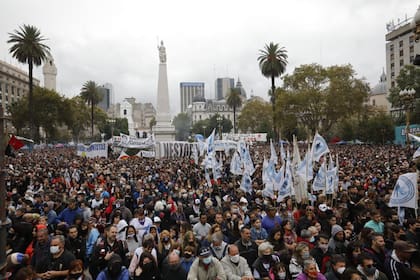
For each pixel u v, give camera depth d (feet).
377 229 22.81
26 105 180.55
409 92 59.52
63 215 28.32
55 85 411.34
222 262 17.76
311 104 172.96
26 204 30.66
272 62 167.73
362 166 64.44
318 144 35.96
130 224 25.17
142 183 46.39
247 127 317.83
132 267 19.31
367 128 202.90
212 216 28.48
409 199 25.43
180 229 25.04
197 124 407.85
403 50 251.60
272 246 19.25
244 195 39.11
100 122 335.26
